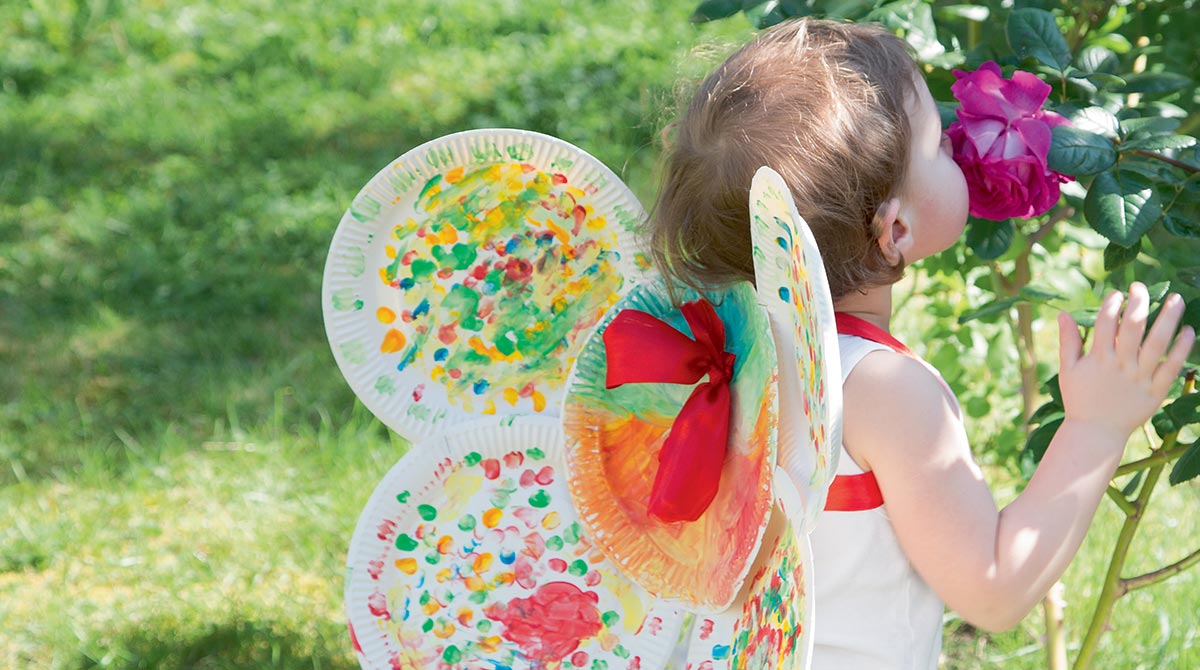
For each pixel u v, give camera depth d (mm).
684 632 1582
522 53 7070
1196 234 1486
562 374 1543
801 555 1150
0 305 4262
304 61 6902
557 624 1494
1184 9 2078
